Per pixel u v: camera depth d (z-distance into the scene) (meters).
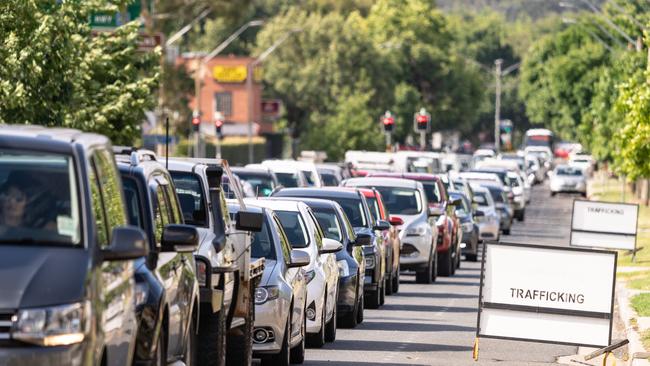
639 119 72.38
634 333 42.75
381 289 54.62
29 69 49.72
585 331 35.91
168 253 23.64
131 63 60.88
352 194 53.34
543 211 154.25
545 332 36.06
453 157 155.75
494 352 40.25
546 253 35.97
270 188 69.81
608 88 138.12
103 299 18.77
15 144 19.61
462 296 59.94
